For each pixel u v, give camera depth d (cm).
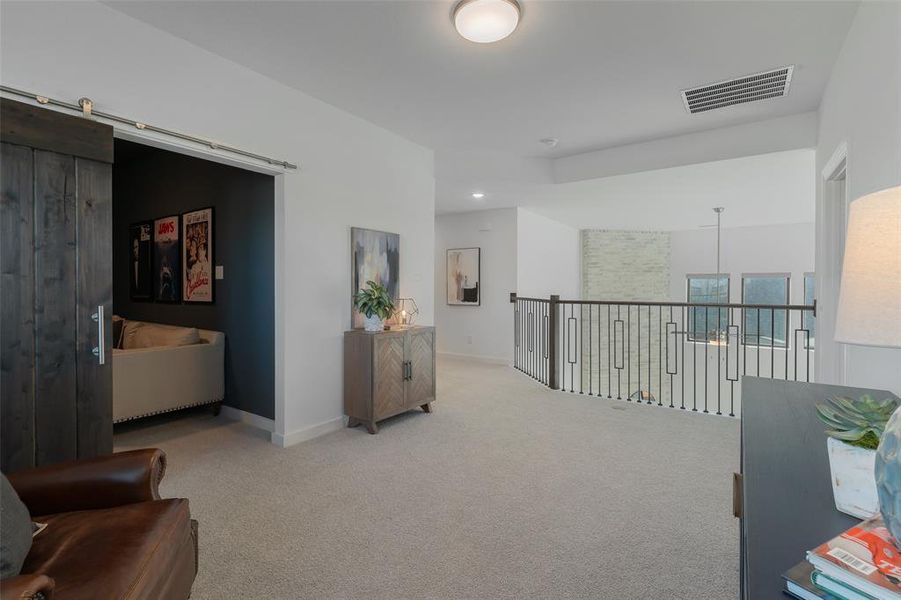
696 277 897
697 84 313
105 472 151
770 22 241
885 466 71
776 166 421
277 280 328
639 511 233
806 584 67
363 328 374
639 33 251
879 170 204
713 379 862
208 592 172
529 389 508
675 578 179
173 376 373
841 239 313
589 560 192
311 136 338
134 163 500
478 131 408
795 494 97
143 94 245
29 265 197
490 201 613
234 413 397
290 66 292
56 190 204
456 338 731
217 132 279
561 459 302
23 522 116
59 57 214
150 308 487
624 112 365
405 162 428
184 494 252
